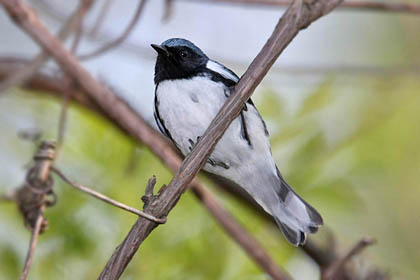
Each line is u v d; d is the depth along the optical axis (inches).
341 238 413.4
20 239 352.5
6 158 393.4
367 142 417.1
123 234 345.7
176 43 324.2
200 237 352.5
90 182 349.4
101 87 344.5
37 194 284.8
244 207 370.9
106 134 363.3
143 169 359.9
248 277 350.3
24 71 363.6
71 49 378.6
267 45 217.8
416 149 457.4
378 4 378.9
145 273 338.6
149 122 393.7
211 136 218.2
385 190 461.4
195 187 329.1
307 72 415.2
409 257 460.8
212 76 316.8
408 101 458.0
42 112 390.0
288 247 368.2
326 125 397.4
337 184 365.7
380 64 509.0
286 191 306.8
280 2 402.9
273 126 364.2
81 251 344.5
